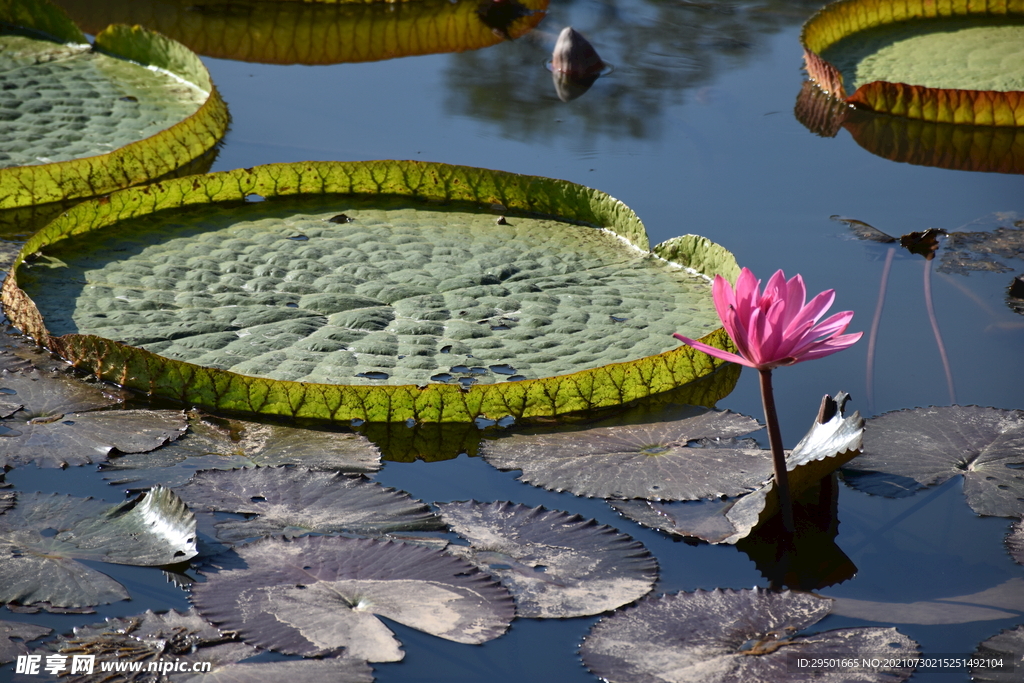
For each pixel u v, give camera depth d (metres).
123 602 4.58
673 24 9.75
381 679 4.51
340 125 6.80
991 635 4.57
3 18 8.16
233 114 6.96
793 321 4.65
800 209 5.61
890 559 4.68
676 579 4.65
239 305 5.10
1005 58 8.23
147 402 4.93
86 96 6.89
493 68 8.30
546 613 4.59
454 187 5.58
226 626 4.55
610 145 6.57
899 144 6.83
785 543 4.70
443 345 5.02
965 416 4.89
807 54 7.99
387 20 9.46
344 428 4.91
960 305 5.15
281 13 9.48
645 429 4.91
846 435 4.75
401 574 4.63
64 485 4.75
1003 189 6.00
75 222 5.27
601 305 5.13
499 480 4.80
